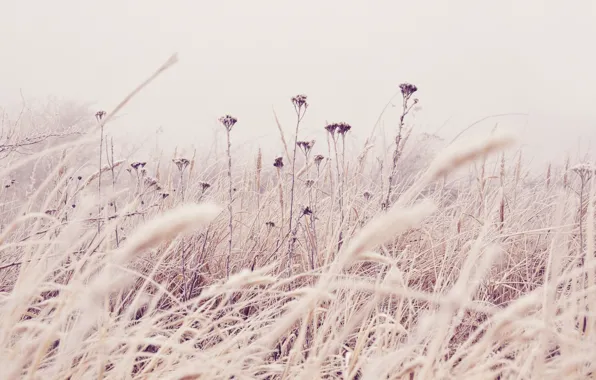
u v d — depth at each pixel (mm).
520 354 1724
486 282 2211
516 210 2719
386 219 1039
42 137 2383
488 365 1604
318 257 2336
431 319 1391
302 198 2639
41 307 1899
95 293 1122
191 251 2424
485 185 2637
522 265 2414
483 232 1436
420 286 2189
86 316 1206
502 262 2383
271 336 1440
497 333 1465
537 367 1520
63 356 1399
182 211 995
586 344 1561
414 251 2465
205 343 1977
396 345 1867
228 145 2254
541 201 2863
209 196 2662
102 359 1469
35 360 1244
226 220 2629
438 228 2707
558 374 1479
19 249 2211
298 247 2482
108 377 1591
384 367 1555
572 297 1695
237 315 2076
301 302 1305
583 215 2219
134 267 2135
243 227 2705
